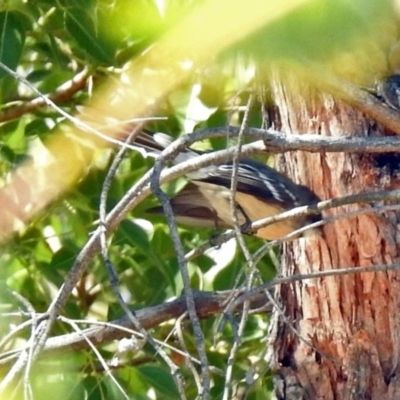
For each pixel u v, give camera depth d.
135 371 6.91
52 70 8.26
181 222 6.85
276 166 6.89
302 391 5.52
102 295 8.59
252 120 7.70
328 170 5.54
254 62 1.21
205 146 7.89
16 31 6.49
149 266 8.15
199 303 5.86
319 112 5.34
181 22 1.19
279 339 5.68
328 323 5.44
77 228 8.04
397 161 5.33
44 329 3.78
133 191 3.90
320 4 1.11
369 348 5.36
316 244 5.45
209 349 7.88
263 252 4.05
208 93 7.19
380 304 5.34
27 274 7.91
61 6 6.69
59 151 7.70
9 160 7.86
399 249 5.30
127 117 5.46
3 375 5.34
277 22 1.12
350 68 1.29
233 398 5.80
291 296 5.64
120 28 1.47
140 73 5.26
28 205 7.65
